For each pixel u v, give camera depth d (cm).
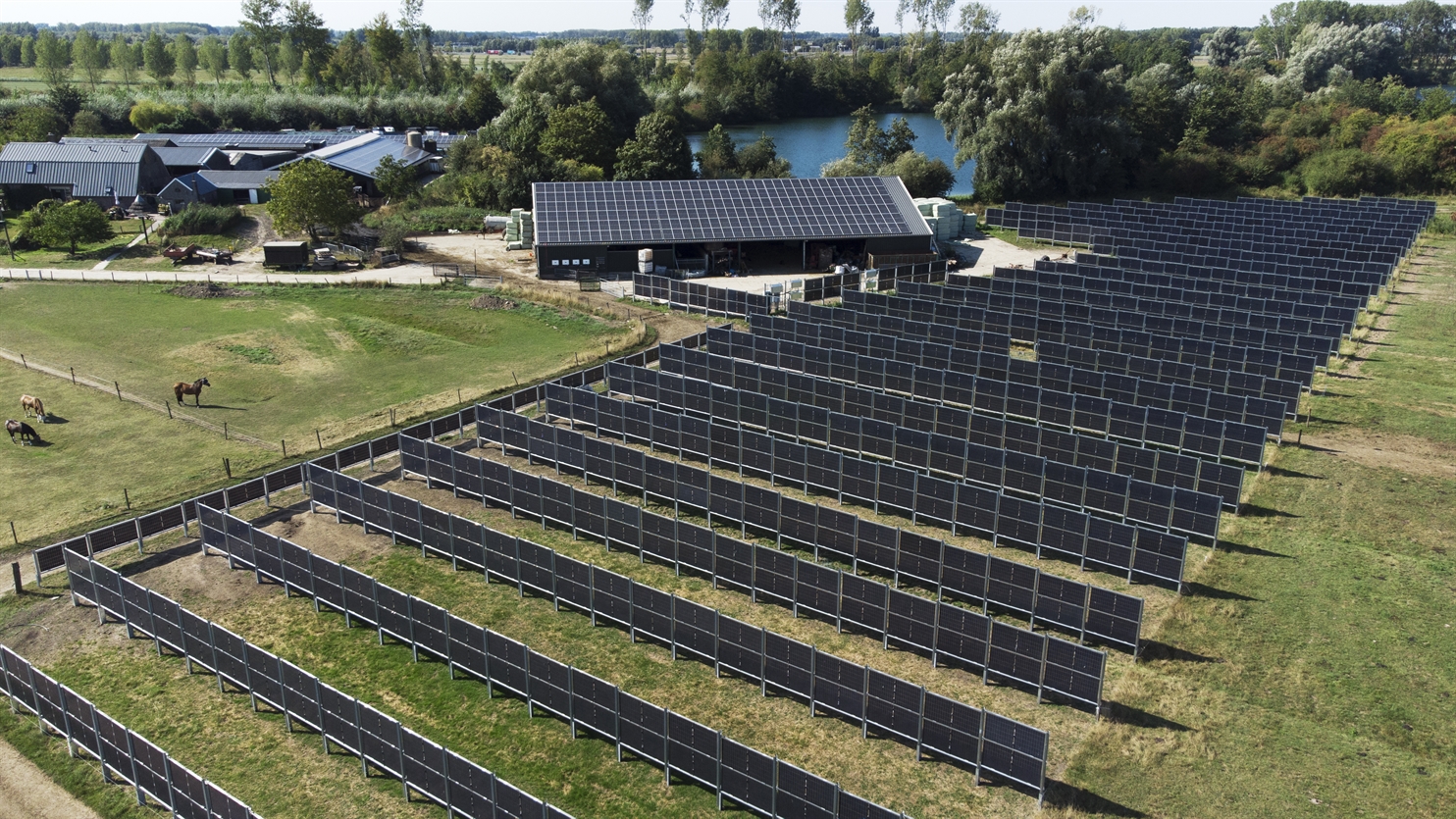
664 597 3366
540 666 3062
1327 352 6147
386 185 11856
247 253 9725
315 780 2895
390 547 4225
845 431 5019
